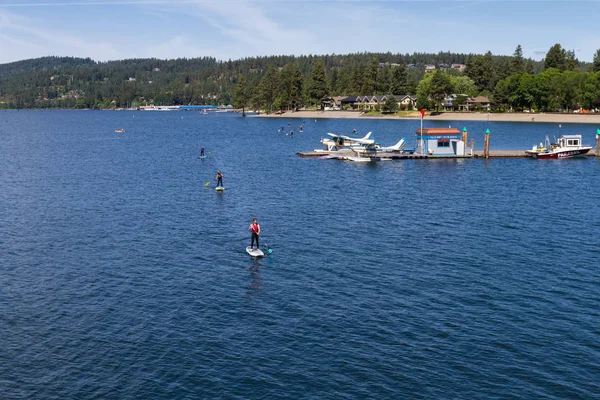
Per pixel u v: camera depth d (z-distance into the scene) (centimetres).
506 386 2745
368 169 9881
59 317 3506
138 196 7419
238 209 6544
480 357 3003
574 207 6550
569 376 2830
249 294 3859
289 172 9594
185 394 2683
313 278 4166
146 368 2906
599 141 11312
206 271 4331
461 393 2689
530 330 3303
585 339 3195
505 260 4559
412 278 4153
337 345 3133
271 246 4997
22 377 2834
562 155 11156
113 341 3191
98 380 2805
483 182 8381
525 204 6750
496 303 3688
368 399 2639
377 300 3744
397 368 2898
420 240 5169
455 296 3809
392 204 6819
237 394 2680
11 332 3303
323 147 14175
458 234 5381
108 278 4184
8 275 4253
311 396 2662
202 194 7531
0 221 5994
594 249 4844
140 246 5009
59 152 13738
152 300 3762
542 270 4312
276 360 2978
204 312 3569
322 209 6525
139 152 13525
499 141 15138
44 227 5722
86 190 7925
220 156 12288
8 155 13050
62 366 2933
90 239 5256
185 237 5303
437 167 10056
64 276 4231
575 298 3759
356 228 5625
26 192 7800
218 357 3008
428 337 3222
